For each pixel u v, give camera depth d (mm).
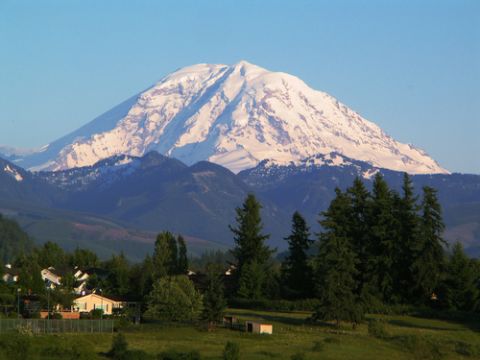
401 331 181750
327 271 197500
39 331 157625
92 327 165750
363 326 192125
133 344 150875
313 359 144750
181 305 187250
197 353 137500
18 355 133500
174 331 169625
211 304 183375
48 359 133000
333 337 169000
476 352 164750
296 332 176625
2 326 157500
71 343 142250
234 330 175000
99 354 139750
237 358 138750
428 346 165625
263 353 147000
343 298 190750
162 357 137375
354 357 150375
